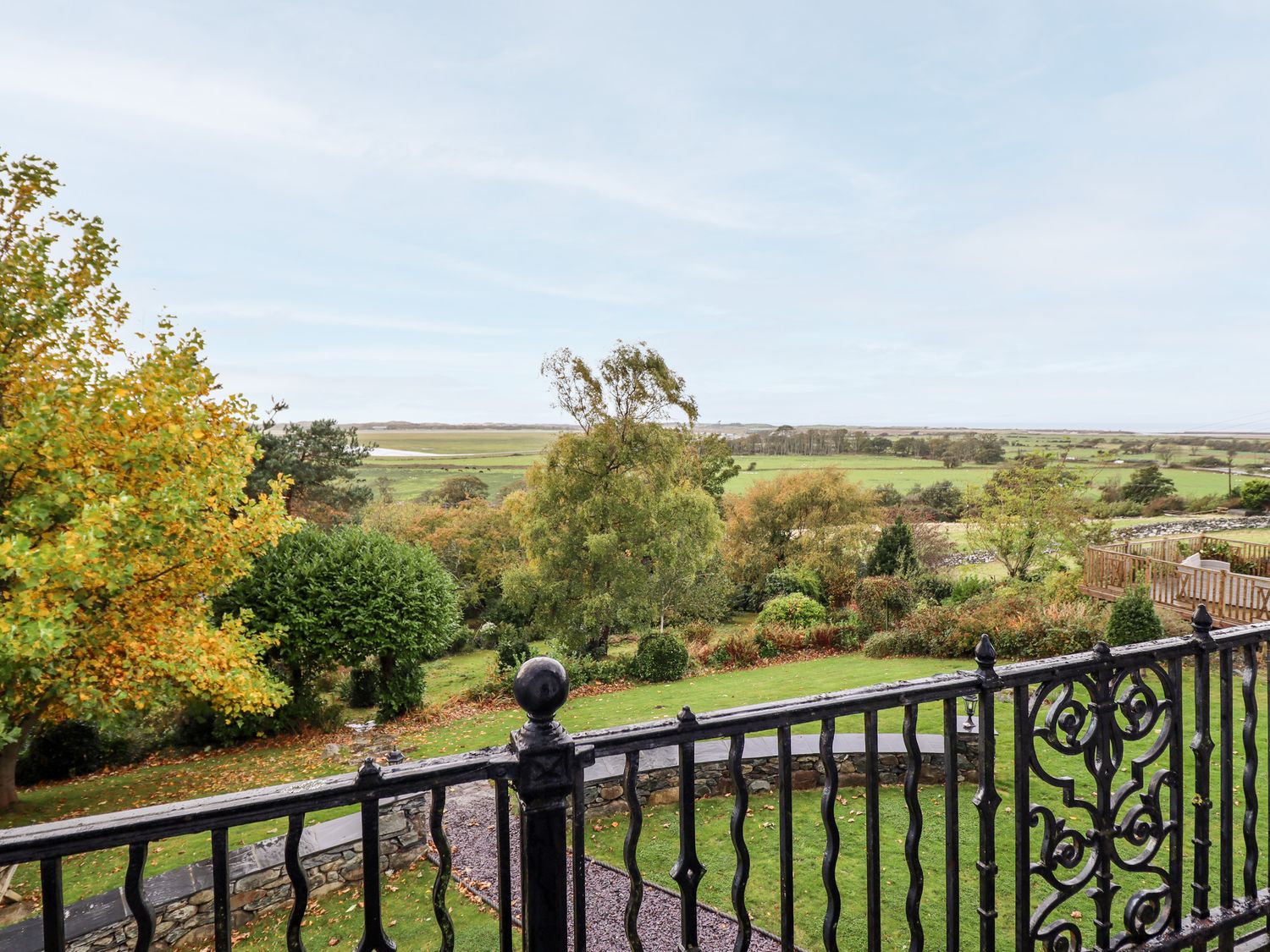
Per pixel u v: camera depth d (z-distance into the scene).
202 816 1.22
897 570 28.17
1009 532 26.44
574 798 1.49
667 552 24.34
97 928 6.38
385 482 54.44
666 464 25.42
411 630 17.08
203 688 11.85
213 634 12.11
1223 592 15.34
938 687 1.89
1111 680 2.19
